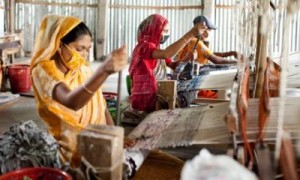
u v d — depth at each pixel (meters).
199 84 3.83
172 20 10.77
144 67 3.93
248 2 2.39
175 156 2.55
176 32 10.77
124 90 7.14
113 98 5.01
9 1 10.37
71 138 2.23
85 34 2.19
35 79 2.15
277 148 1.17
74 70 2.22
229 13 10.26
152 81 3.93
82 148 1.47
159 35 3.95
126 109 4.20
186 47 5.18
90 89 1.73
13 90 6.84
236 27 2.63
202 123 2.15
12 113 5.50
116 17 11.08
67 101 1.83
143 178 2.20
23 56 10.47
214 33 10.40
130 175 1.91
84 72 2.34
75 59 2.18
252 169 1.35
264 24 1.68
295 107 1.97
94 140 1.45
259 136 1.41
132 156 1.96
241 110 1.51
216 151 2.23
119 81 2.49
